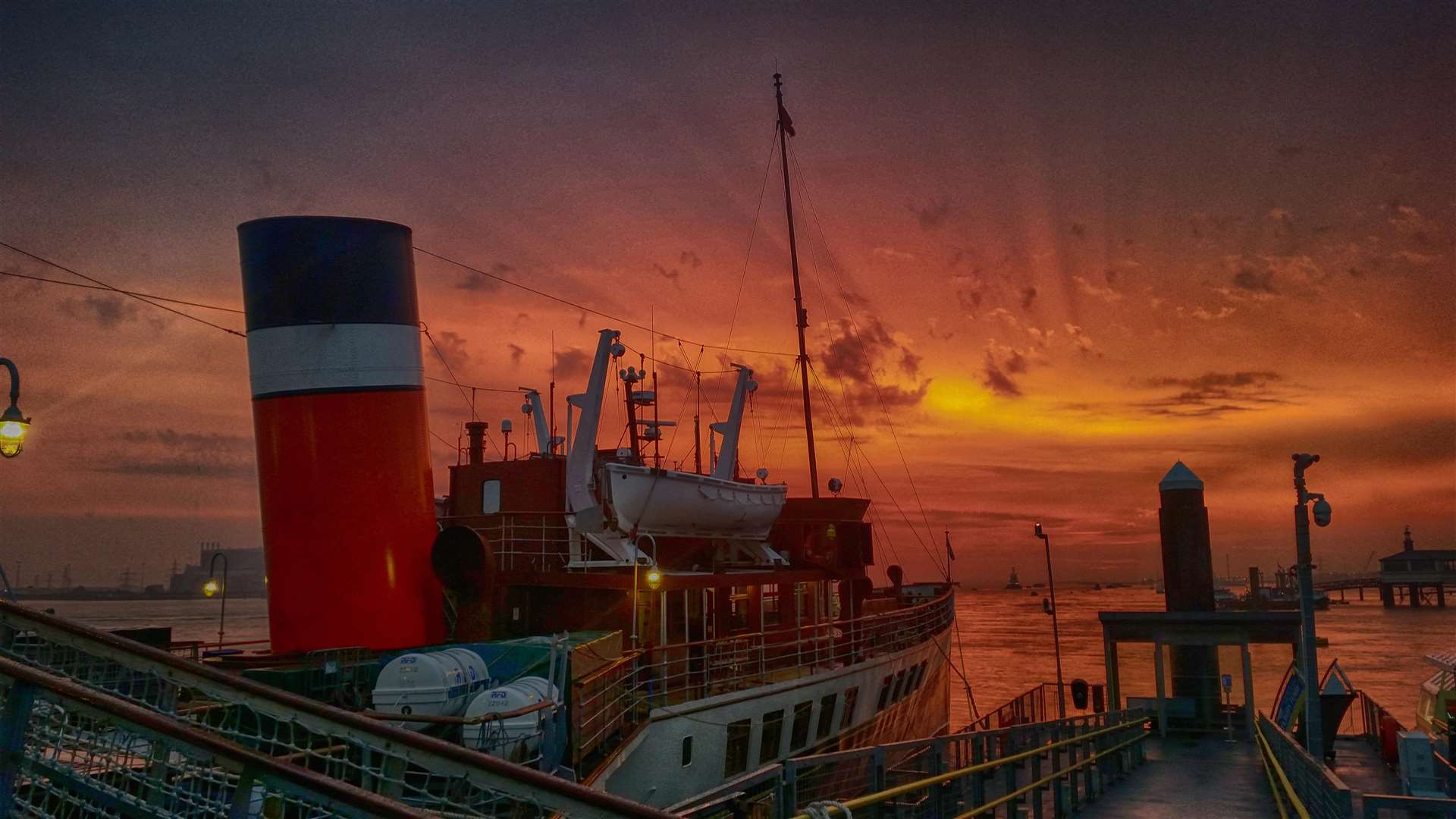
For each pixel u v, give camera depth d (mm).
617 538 22516
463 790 7906
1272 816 20031
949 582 43438
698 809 8195
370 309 21094
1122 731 26344
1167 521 37750
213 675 6016
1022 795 17078
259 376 20906
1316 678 22359
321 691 16375
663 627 22203
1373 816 11195
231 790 7094
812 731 24438
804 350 46938
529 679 15656
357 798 4195
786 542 30438
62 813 5578
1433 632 199250
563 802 4945
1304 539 23031
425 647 18531
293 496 20484
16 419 13812
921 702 34656
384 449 20984
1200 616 33719
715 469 29891
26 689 4680
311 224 20875
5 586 13055
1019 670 115438
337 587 20344
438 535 22078
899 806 14016
